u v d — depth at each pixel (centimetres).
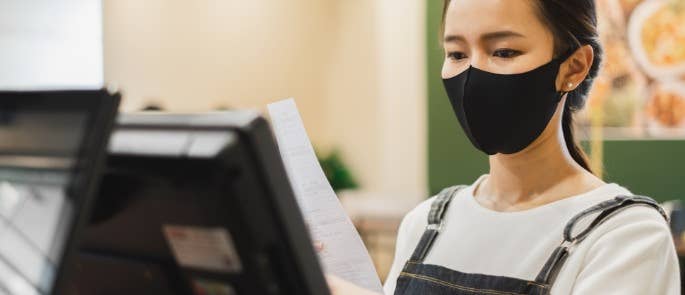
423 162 590
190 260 78
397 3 588
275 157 70
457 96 137
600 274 119
